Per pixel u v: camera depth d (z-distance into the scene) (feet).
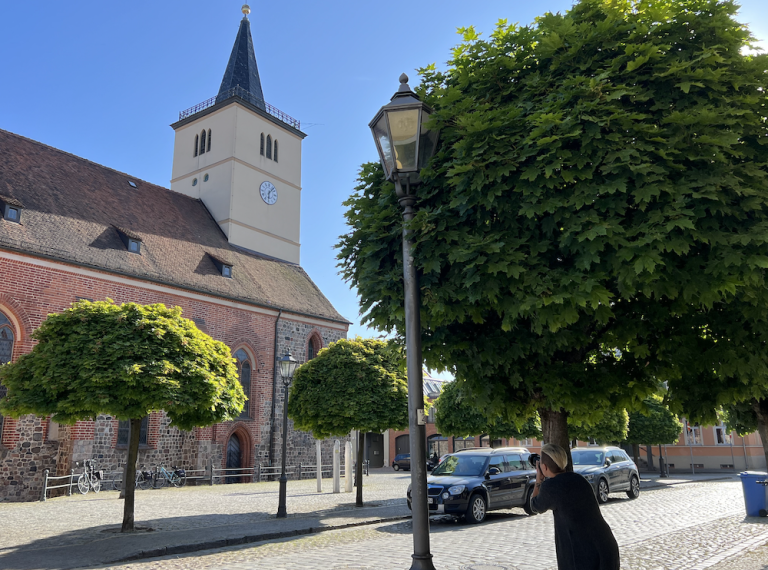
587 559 12.03
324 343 114.52
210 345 42.34
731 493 69.00
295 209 132.87
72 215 82.69
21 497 66.18
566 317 15.94
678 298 17.71
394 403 57.11
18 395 36.04
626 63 18.17
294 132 135.33
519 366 20.34
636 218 16.21
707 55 16.85
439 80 22.59
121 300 79.51
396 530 41.57
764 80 17.37
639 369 21.16
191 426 43.55
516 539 35.22
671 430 101.04
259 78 134.10
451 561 27.96
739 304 17.98
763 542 32.01
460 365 20.45
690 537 34.50
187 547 33.78
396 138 17.52
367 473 120.06
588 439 94.53
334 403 56.54
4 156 82.23
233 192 116.37
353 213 21.90
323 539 37.52
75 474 70.38
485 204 17.20
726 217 16.28
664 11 18.19
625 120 16.30
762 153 17.28
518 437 77.61
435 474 49.57
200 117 125.70
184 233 102.89
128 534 38.34
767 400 24.68
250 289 102.47
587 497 12.55
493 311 19.77
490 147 17.67
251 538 37.32
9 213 72.84
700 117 16.05
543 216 17.52
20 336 68.08
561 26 18.48
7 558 30.58
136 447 41.01
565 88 17.74
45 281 71.26
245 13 138.51
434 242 17.88
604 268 16.19
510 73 19.97
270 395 101.35
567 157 16.37
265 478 97.81
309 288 122.83
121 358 36.52
